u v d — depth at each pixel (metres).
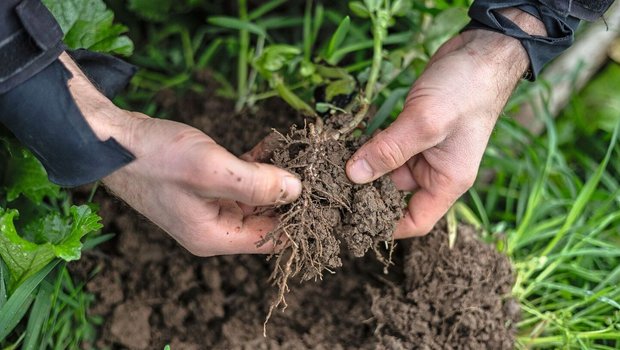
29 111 0.57
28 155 0.71
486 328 0.72
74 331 0.73
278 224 0.63
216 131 0.83
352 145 0.67
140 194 0.61
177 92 0.88
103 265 0.75
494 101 0.66
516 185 0.88
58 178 0.60
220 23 0.85
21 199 0.74
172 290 0.75
